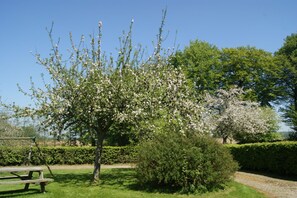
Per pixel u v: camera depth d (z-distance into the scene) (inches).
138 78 483.8
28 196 366.3
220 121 1128.2
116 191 414.3
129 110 468.1
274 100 1608.0
